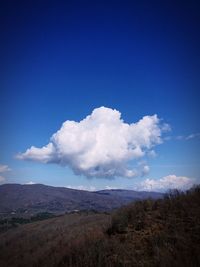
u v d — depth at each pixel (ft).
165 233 69.36
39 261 128.16
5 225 515.50
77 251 90.89
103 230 99.19
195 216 70.74
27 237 237.86
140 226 81.20
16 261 175.83
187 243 60.80
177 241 63.41
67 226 221.87
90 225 164.25
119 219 91.45
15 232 294.87
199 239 61.26
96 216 231.09
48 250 142.41
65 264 87.10
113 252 72.84
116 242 77.05
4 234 305.94
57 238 174.29
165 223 75.46
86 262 75.41
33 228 279.90
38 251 163.32
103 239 85.46
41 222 304.09
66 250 108.37
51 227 252.21
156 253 61.52
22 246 206.80
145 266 59.00
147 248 67.36
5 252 214.69
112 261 67.77
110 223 101.09
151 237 70.54
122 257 66.90
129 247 70.79
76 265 80.07
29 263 142.51
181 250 59.41
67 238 145.18
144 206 91.91
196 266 52.31
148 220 81.51
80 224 208.74
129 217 90.99
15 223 535.60
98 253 76.23
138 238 74.28
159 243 66.44
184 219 72.33
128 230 82.02
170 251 60.64
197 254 55.01
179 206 79.66
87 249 84.89
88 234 110.52
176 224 70.85
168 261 56.70
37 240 207.10
